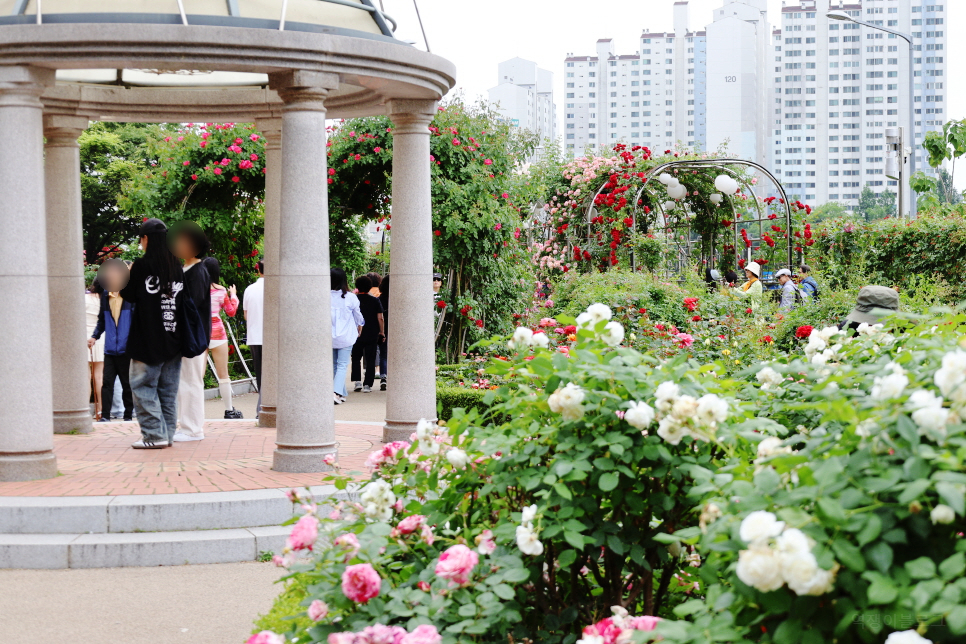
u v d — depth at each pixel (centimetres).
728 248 2122
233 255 1658
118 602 494
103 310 1085
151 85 898
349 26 745
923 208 1928
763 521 203
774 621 212
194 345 792
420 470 340
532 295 1574
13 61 624
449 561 262
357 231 1717
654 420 292
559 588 334
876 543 200
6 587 519
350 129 1558
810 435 306
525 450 300
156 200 1584
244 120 930
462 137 1417
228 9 672
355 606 278
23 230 641
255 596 505
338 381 1304
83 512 580
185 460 743
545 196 1998
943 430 214
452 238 1405
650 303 1234
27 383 650
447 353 1451
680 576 331
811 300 1212
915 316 364
